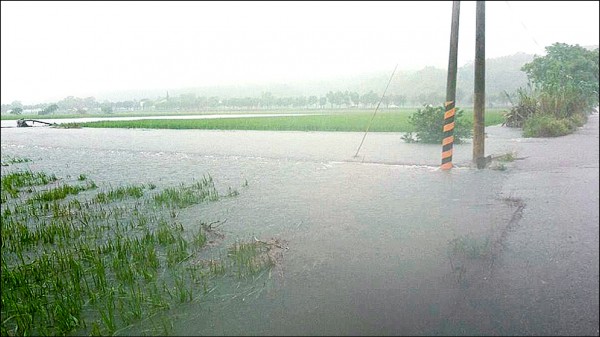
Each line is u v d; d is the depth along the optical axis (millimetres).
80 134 26781
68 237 6199
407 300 3941
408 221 6352
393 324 3557
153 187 9617
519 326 3455
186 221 6840
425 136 16844
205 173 11352
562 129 16719
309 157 13688
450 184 8789
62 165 13781
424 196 7859
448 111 10336
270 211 7238
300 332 3504
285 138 20500
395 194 8117
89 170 12594
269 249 5355
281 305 3949
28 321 3848
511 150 13156
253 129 26984
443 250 5121
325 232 6012
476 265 4637
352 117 39812
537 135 16984
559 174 9281
